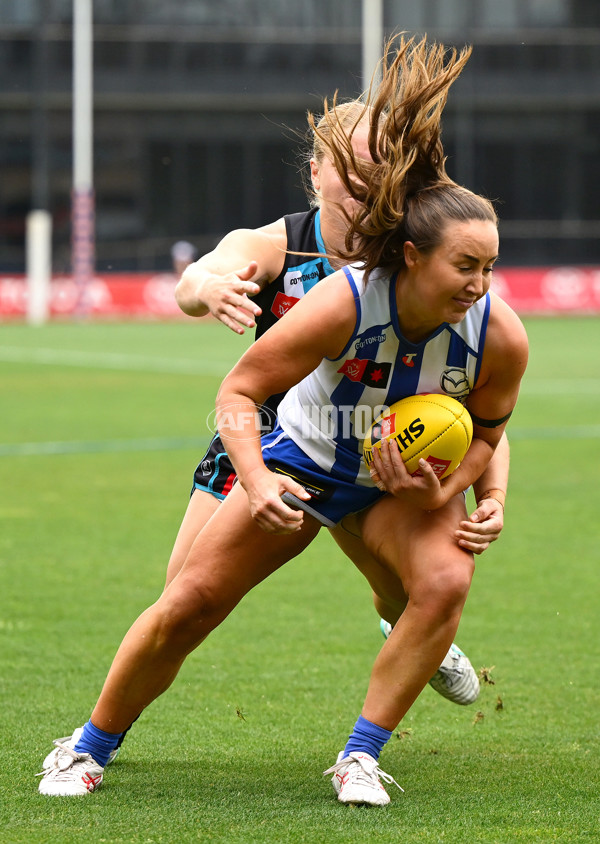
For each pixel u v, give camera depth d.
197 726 14.66
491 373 11.92
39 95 138.25
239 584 12.05
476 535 11.89
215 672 17.03
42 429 43.03
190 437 41.25
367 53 107.56
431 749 13.88
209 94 139.50
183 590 11.98
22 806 11.66
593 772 12.92
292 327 11.45
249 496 11.49
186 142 141.62
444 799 11.95
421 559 11.77
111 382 59.75
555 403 51.53
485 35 139.75
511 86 139.88
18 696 15.66
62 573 22.80
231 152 142.50
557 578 22.69
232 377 11.69
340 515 12.43
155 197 141.75
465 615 20.12
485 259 10.98
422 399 11.82
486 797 12.02
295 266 13.55
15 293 113.38
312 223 13.62
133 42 138.25
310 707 15.47
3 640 18.42
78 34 109.94
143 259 141.50
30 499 30.16
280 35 139.88
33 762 13.08
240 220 143.25
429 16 139.88
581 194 142.88
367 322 11.47
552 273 116.94
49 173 140.25
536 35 139.75
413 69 11.33
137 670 12.17
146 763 13.23
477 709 15.51
